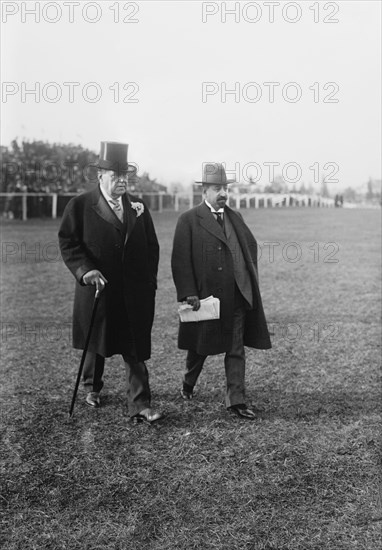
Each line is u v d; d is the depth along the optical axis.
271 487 3.02
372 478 3.08
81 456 3.29
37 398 4.08
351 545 2.59
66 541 2.60
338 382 4.43
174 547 2.58
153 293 3.88
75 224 3.78
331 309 6.39
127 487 3.01
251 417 3.77
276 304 6.61
